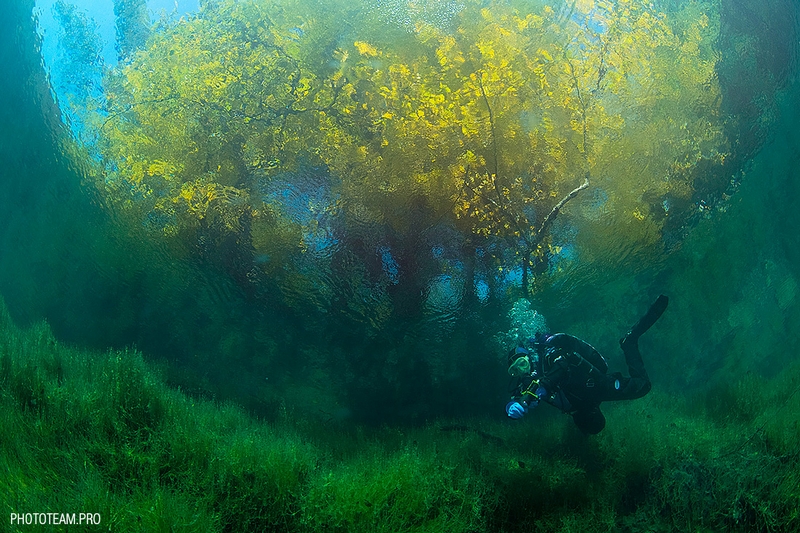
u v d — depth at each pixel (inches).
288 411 217.6
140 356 176.6
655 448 145.1
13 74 277.0
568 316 280.1
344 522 111.5
